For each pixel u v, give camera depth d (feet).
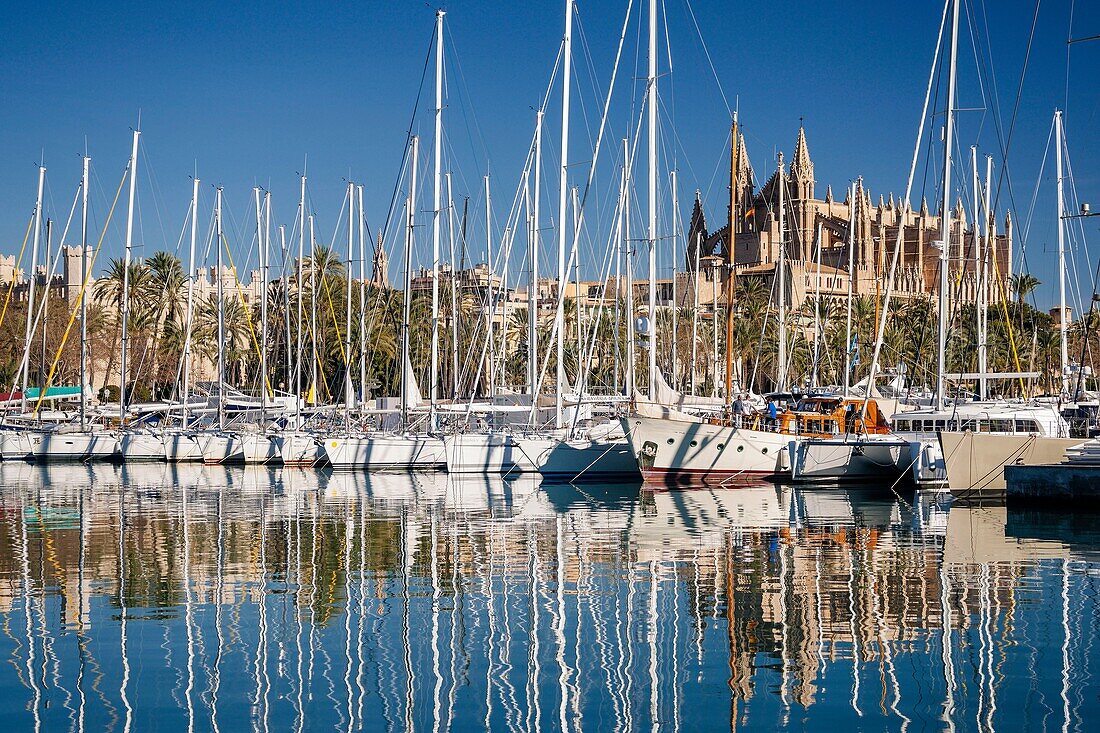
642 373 230.27
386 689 50.42
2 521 109.09
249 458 202.69
